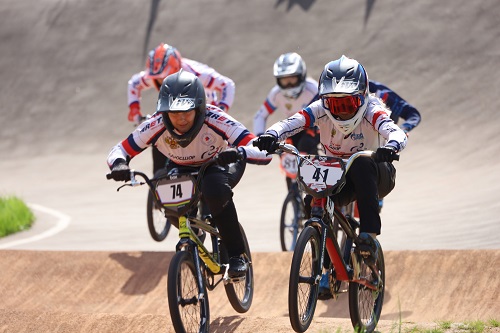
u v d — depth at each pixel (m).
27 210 41.28
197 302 16.72
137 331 18.64
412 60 59.31
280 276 25.20
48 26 75.50
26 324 19.72
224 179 17.44
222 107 30.03
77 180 56.41
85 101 68.25
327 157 16.45
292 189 29.02
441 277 23.52
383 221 36.31
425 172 47.47
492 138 50.62
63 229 38.78
